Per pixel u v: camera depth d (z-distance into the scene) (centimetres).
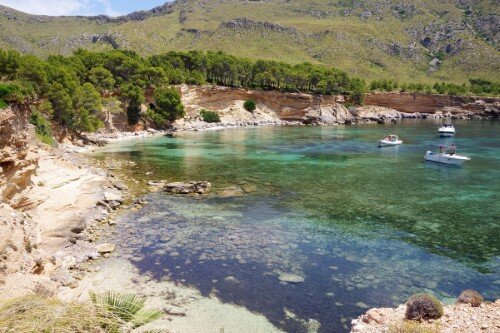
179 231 2953
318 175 5019
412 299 1691
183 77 12025
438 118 15462
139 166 5469
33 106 6047
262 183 4528
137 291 2069
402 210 3538
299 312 1906
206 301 1994
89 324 742
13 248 1933
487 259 2522
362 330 1596
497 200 3866
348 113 13888
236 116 12406
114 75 10381
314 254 2572
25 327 688
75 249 2506
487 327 1509
